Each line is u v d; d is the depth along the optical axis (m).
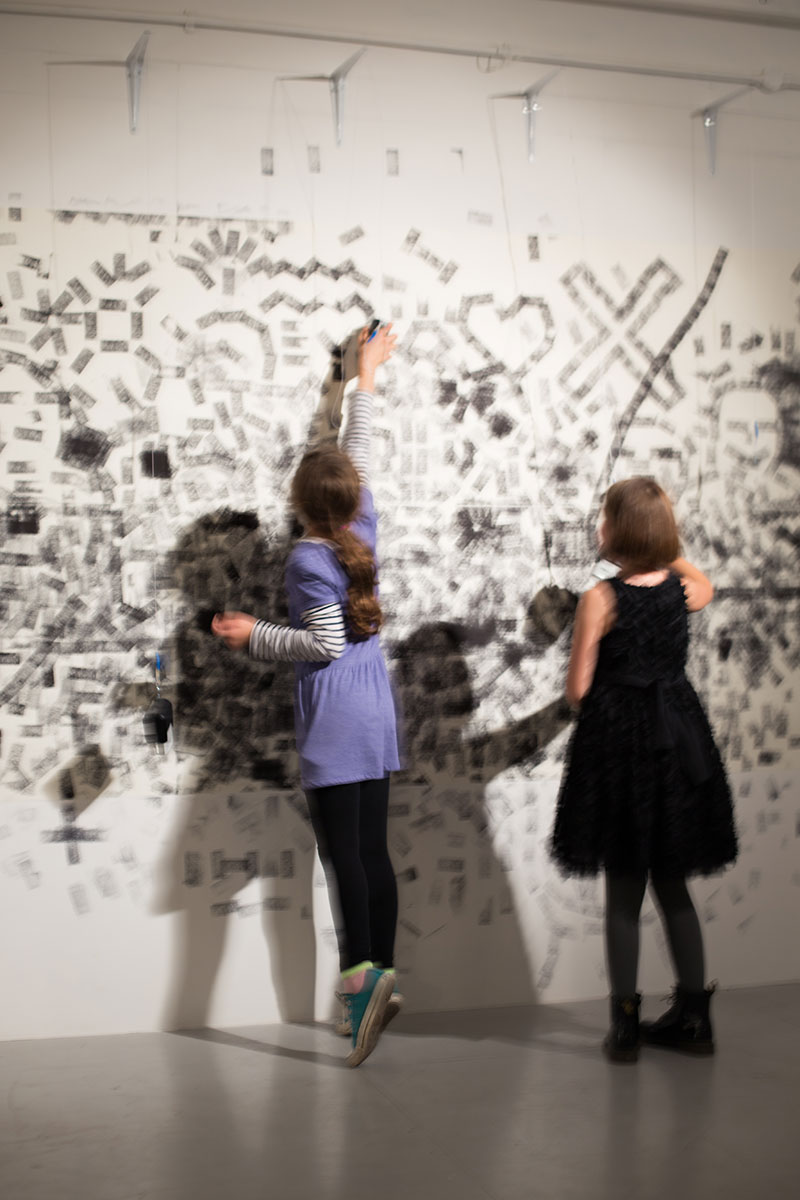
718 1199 1.88
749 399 3.13
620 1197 1.89
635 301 3.05
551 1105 2.29
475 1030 2.77
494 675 2.97
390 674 2.90
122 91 2.74
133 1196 1.91
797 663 3.15
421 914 2.92
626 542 2.58
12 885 2.71
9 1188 1.94
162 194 2.77
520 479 2.98
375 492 2.89
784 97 3.15
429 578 2.93
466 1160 2.03
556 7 3.01
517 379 2.98
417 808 2.92
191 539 2.79
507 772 2.98
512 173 2.97
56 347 2.73
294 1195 1.90
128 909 2.76
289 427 2.84
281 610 2.83
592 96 3.03
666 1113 2.24
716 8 3.10
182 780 2.79
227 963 2.81
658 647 2.53
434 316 2.92
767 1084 2.40
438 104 2.93
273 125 2.83
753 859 3.13
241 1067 2.52
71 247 2.73
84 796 2.75
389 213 2.90
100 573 2.75
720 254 3.12
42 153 2.71
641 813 2.49
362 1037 2.48
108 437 2.75
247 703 2.82
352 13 2.88
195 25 2.74
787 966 3.15
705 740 2.56
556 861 2.59
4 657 2.71
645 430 3.06
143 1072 2.49
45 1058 2.58
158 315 2.77
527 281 2.98
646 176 3.06
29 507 2.72
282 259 2.83
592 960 3.03
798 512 3.15
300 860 2.85
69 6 2.70
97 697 2.75
